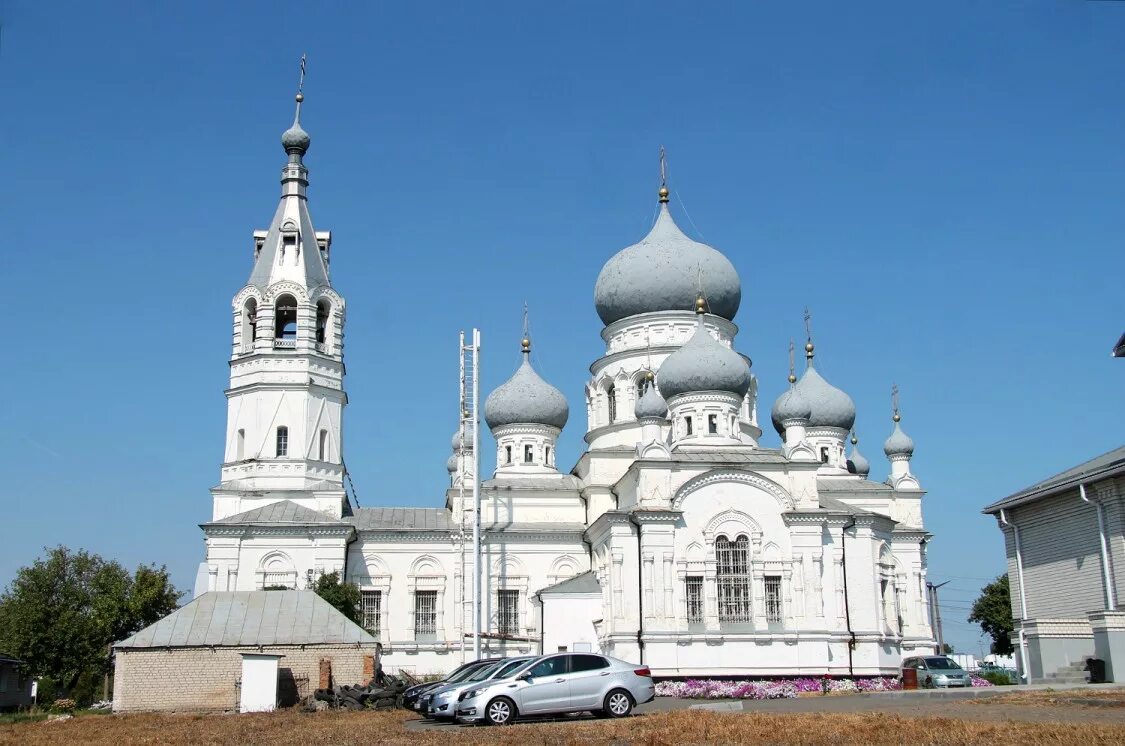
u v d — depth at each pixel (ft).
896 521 281.33
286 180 298.15
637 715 137.80
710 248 304.71
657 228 308.19
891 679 229.45
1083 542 195.93
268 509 264.52
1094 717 114.21
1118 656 170.71
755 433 291.99
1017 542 216.33
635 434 287.48
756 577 237.45
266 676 180.75
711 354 266.77
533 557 274.57
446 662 265.54
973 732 99.09
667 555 235.20
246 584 257.34
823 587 239.71
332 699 176.76
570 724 127.95
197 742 119.03
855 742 96.17
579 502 284.20
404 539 272.92
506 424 302.66
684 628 232.32
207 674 190.60
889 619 255.09
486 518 280.10
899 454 301.02
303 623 198.29
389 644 264.93
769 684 219.82
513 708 135.95
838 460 312.29
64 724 157.38
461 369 263.90
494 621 269.64
